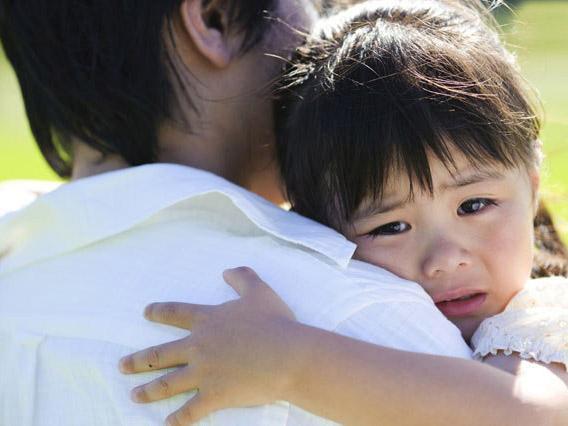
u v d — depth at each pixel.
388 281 1.90
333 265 1.88
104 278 1.92
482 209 2.22
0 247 2.05
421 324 1.84
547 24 7.71
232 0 2.24
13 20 2.14
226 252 1.90
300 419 1.74
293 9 2.43
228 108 2.27
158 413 1.77
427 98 2.19
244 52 2.27
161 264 1.91
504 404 1.71
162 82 2.12
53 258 1.99
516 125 2.26
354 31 2.39
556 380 1.81
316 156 2.31
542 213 2.79
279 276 1.85
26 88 2.22
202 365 1.74
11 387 1.90
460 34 2.34
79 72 2.09
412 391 1.70
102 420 1.79
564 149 3.04
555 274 2.77
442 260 2.17
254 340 1.73
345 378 1.70
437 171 2.17
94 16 2.09
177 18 2.14
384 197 2.22
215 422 1.73
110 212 1.94
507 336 1.96
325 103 2.29
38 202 1.97
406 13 2.46
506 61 2.36
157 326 1.83
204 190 1.93
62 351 1.86
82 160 2.22
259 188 2.51
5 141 8.30
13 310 1.98
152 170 1.96
